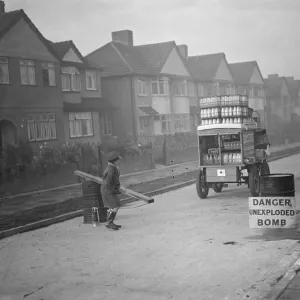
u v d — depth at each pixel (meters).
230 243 9.30
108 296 6.73
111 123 40.03
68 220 13.16
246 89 60.91
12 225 12.34
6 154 22.38
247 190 17.11
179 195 16.97
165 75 41.91
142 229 11.18
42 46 30.03
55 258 8.98
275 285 6.50
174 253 8.81
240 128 14.51
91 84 36.53
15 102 27.84
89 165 23.75
